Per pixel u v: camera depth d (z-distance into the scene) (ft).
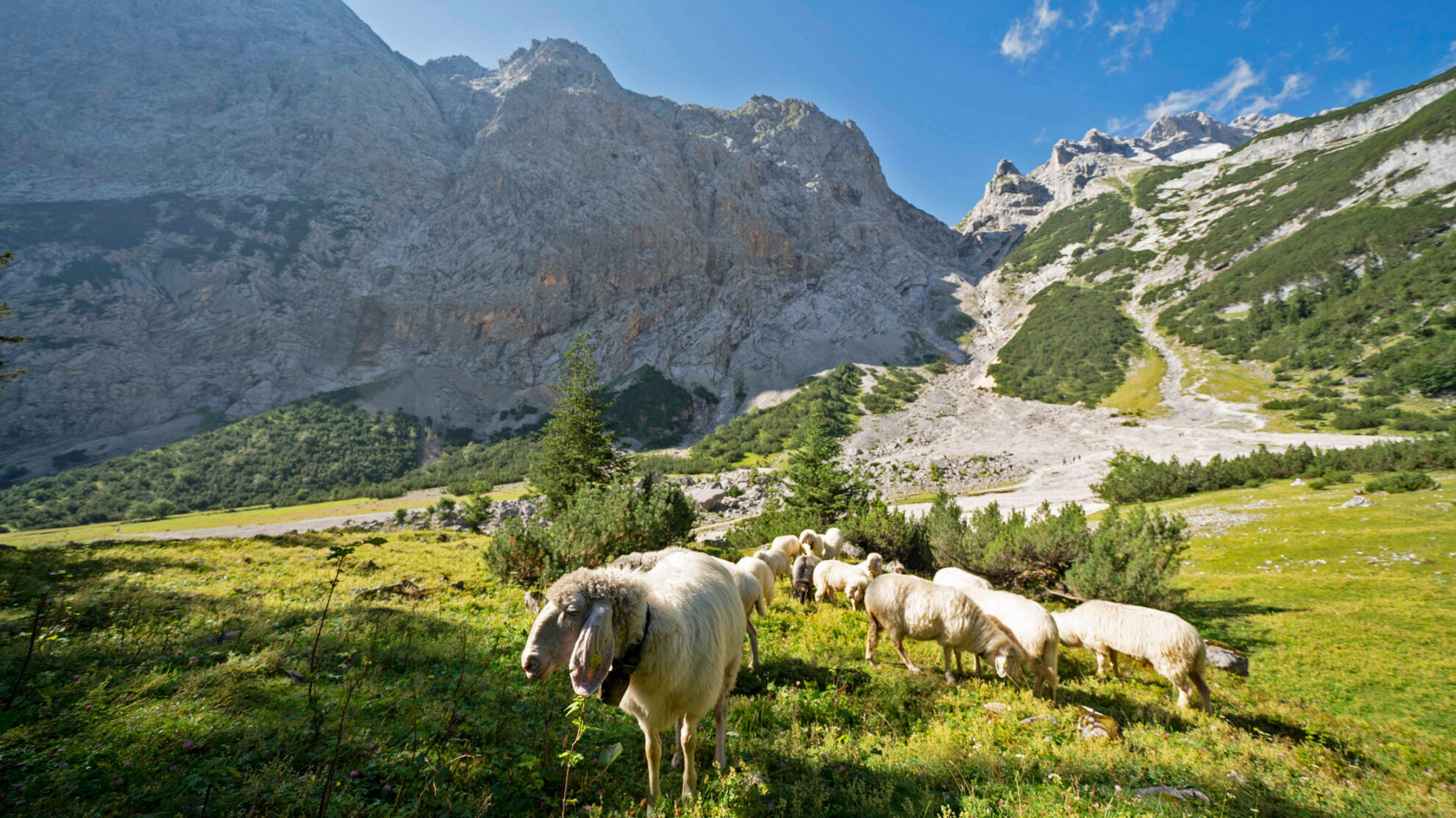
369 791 13.57
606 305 527.40
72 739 13.84
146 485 304.91
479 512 139.74
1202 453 212.84
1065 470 211.41
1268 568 84.12
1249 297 383.04
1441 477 133.80
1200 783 17.33
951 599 28.04
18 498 282.36
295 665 21.48
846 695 24.25
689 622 14.60
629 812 13.94
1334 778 19.42
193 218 501.56
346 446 370.73
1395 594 63.72
